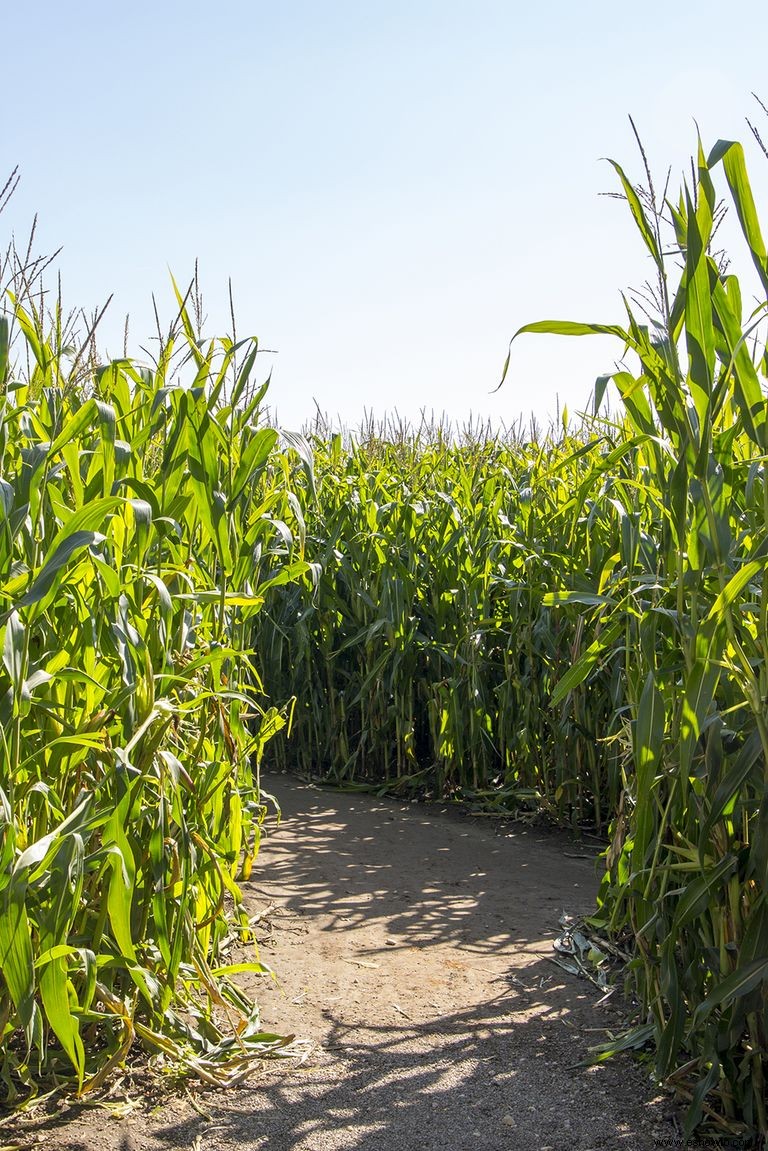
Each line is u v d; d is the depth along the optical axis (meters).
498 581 6.15
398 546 6.67
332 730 6.89
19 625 2.36
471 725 6.33
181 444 3.12
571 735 5.76
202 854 3.25
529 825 5.86
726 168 2.26
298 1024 3.30
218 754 3.51
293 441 3.47
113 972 2.95
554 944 4.01
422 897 4.59
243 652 3.13
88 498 2.85
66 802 2.91
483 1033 3.24
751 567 2.25
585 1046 3.14
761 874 2.46
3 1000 2.62
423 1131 2.65
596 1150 2.56
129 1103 2.75
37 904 2.60
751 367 2.38
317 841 5.48
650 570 3.43
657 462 2.82
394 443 8.30
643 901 2.98
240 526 3.52
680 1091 2.77
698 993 2.78
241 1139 2.60
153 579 2.81
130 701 2.81
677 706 2.82
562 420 6.52
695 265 2.36
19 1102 2.72
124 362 3.17
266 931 4.16
